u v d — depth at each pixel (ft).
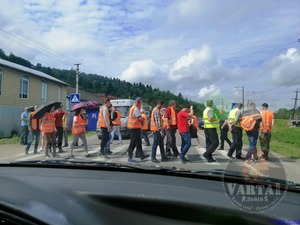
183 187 6.81
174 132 39.55
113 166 8.79
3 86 80.07
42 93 98.43
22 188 6.25
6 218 5.32
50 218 5.17
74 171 8.28
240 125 36.55
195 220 5.83
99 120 39.04
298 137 76.64
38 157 40.27
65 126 53.11
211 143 35.19
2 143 58.85
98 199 6.07
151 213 5.92
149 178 7.64
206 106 35.53
